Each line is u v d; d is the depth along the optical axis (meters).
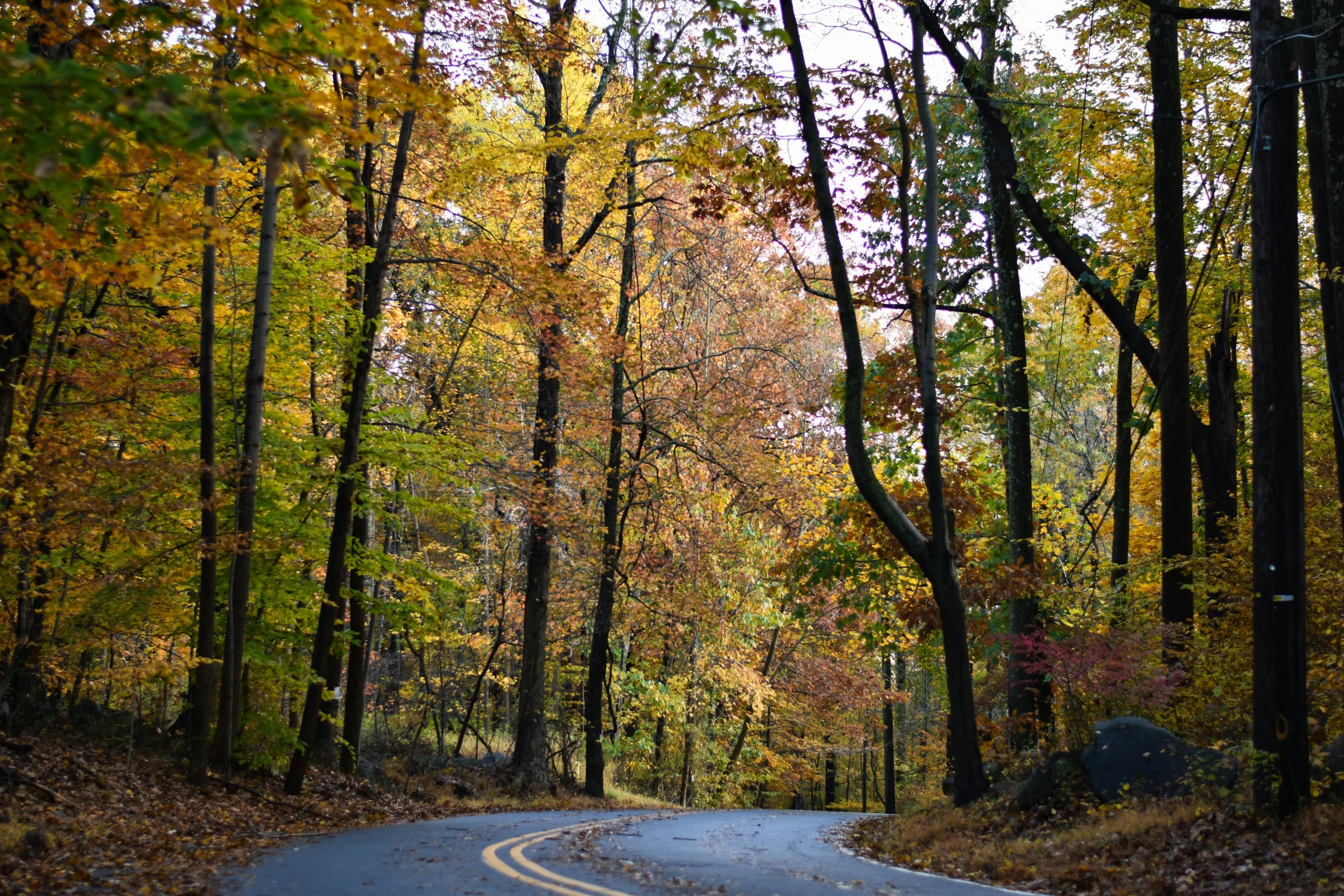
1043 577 16.95
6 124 6.20
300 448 16.70
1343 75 9.21
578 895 6.98
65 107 5.34
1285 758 8.80
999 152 18.22
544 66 17.64
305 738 15.84
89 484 11.98
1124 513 21.02
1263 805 8.86
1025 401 18.23
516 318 19.33
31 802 10.95
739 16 9.64
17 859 8.61
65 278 8.35
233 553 14.18
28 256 8.18
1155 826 9.55
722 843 11.97
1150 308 20.72
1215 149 19.77
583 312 16.86
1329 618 12.66
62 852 9.21
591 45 21.20
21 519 11.88
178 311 15.56
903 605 16.14
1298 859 7.65
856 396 14.31
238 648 14.49
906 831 12.80
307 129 5.52
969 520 17.86
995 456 21.48
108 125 5.28
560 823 14.36
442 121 9.13
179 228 8.25
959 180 18.89
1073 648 13.34
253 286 15.94
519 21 15.92
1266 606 9.07
